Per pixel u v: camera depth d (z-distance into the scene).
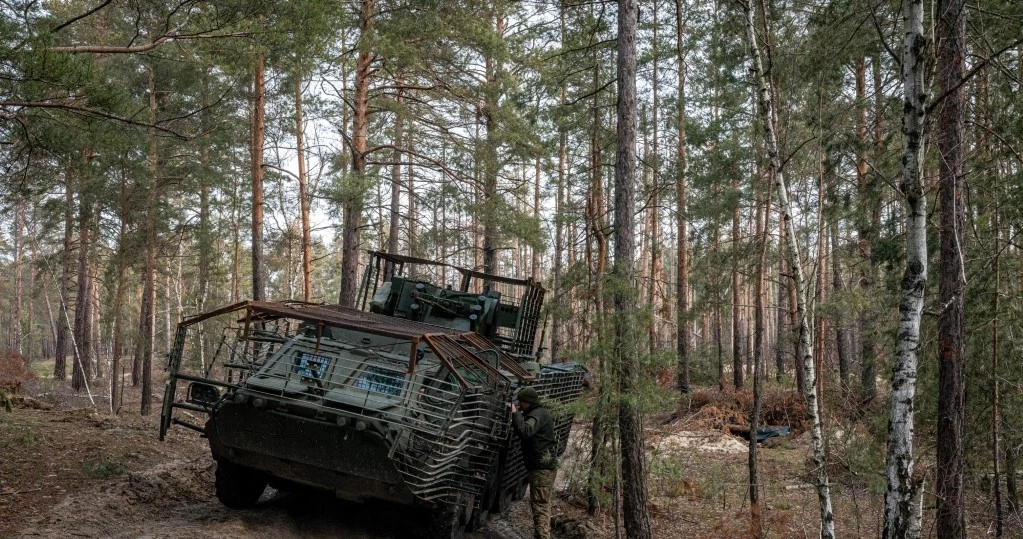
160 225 20.86
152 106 19.27
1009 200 9.00
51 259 24.12
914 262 6.18
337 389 6.98
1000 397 9.54
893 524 6.11
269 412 6.63
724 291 16.02
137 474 8.10
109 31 20.39
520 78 17.27
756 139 14.14
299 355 7.41
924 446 10.85
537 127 16.86
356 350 7.43
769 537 9.91
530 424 7.82
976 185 9.25
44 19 8.70
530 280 10.63
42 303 56.91
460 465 7.00
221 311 7.00
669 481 11.94
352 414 6.42
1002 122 8.89
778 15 10.66
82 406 19.77
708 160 18.14
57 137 7.97
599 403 8.17
